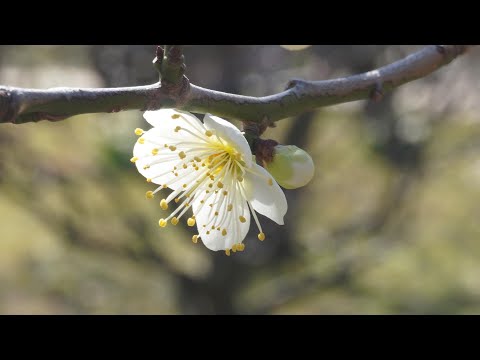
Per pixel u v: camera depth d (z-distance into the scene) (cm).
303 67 507
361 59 497
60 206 600
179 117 183
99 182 581
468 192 695
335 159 653
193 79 488
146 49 480
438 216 700
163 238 619
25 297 661
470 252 686
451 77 574
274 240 574
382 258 609
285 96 169
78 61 546
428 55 194
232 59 488
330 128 632
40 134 598
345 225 616
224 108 162
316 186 638
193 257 628
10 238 707
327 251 598
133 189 600
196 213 193
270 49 494
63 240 616
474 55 554
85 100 142
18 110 134
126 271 676
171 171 193
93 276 676
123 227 602
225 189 190
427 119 571
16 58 543
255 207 187
